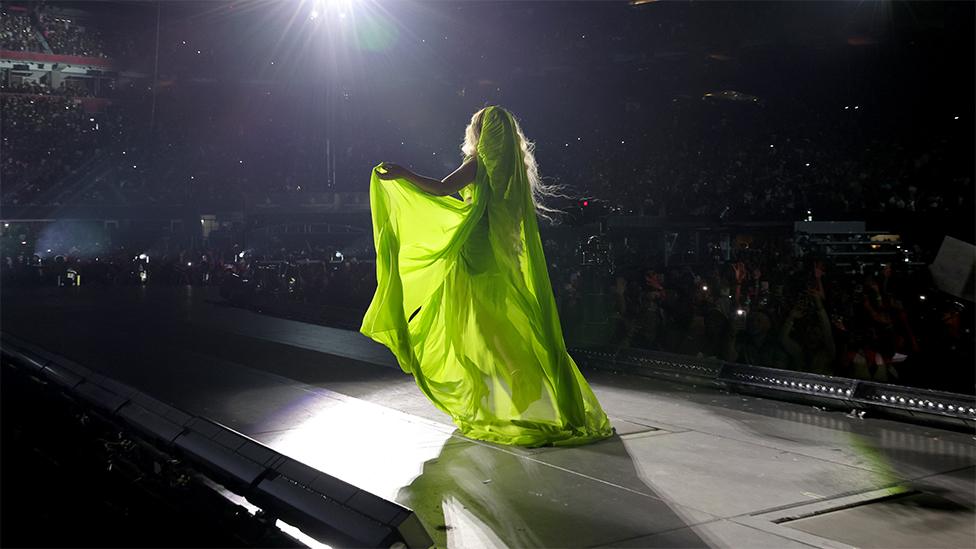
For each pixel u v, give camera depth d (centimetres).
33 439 832
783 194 2912
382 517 387
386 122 4309
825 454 584
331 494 428
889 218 2388
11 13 4231
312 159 4119
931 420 664
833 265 1351
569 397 614
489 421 618
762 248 2120
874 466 554
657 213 2936
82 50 4366
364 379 914
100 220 3612
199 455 545
